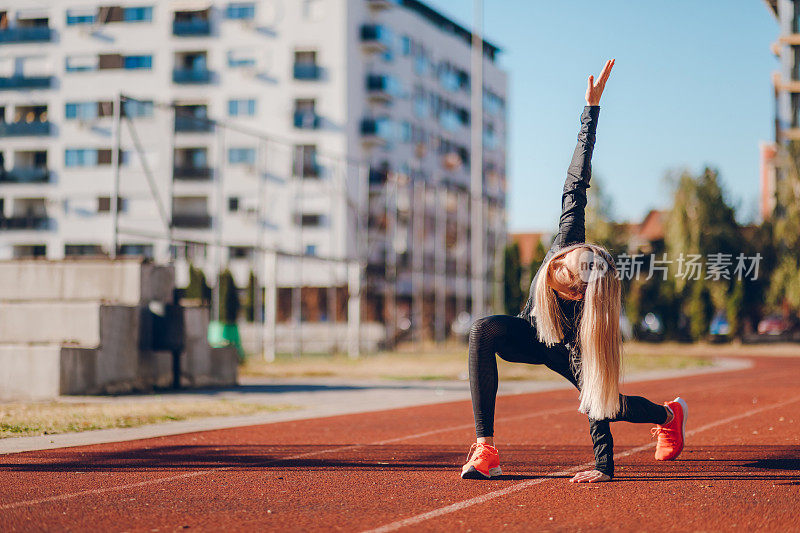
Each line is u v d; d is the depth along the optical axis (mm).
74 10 56812
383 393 14891
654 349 42500
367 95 58469
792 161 44625
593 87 5777
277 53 56125
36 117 56625
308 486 5812
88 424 9352
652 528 4500
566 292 5531
